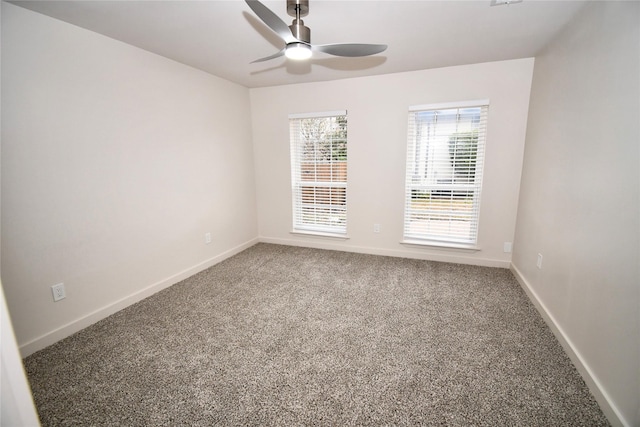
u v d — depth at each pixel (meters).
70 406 1.50
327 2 1.74
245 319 2.31
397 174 3.52
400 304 2.51
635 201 1.27
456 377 1.66
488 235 3.26
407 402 1.49
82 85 2.10
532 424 1.36
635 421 1.21
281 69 3.12
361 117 3.53
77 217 2.13
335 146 3.78
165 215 2.86
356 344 1.98
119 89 2.35
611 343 1.40
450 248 3.44
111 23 2.01
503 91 2.93
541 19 1.97
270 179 4.18
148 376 1.71
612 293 1.41
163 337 2.09
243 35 2.23
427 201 3.48
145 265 2.69
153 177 2.70
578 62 1.87
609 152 1.48
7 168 1.76
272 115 3.96
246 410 1.46
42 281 1.96
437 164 3.34
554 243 2.11
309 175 4.01
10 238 1.80
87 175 2.18
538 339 1.99
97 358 1.87
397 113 3.36
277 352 1.91
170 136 2.85
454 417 1.40
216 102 3.40
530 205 2.67
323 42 2.38
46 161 1.94
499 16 1.94
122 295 2.49
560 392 1.54
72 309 2.14
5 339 0.50
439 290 2.76
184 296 2.71
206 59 2.79
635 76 1.31
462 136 3.18
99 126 2.23
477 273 3.13
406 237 3.65
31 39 1.82
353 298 2.63
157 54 2.65
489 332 2.08
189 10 1.85
